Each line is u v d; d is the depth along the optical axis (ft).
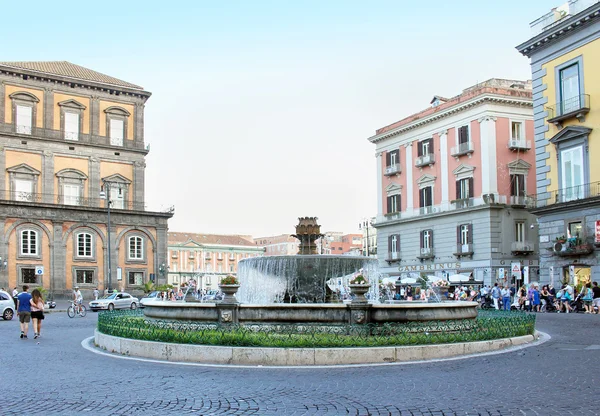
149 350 46.14
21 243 189.16
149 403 30.22
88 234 201.46
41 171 197.36
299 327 48.67
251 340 44.09
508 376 36.29
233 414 27.86
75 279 197.47
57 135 201.26
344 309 49.08
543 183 127.13
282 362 41.91
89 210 200.23
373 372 38.45
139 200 214.07
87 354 49.52
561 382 34.24
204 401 30.55
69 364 43.70
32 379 37.35
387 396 31.24
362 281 49.37
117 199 210.38
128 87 215.10
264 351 42.27
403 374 37.55
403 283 172.35
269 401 30.45
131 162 214.28
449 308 51.90
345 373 38.22
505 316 61.52
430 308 50.67
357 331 47.44
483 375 36.76
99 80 210.38
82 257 199.31
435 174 187.52
